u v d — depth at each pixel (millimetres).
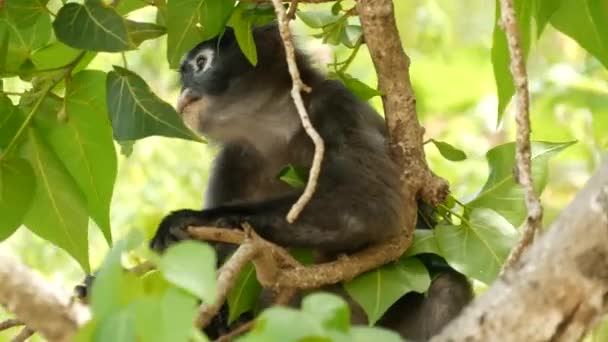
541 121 13586
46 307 4270
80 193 7398
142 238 4051
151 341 3746
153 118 6699
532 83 13766
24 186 7117
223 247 7789
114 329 3766
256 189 9336
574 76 13594
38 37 7094
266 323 3852
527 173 5457
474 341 4523
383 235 7129
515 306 4496
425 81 15758
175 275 3842
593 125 13445
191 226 7199
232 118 9078
